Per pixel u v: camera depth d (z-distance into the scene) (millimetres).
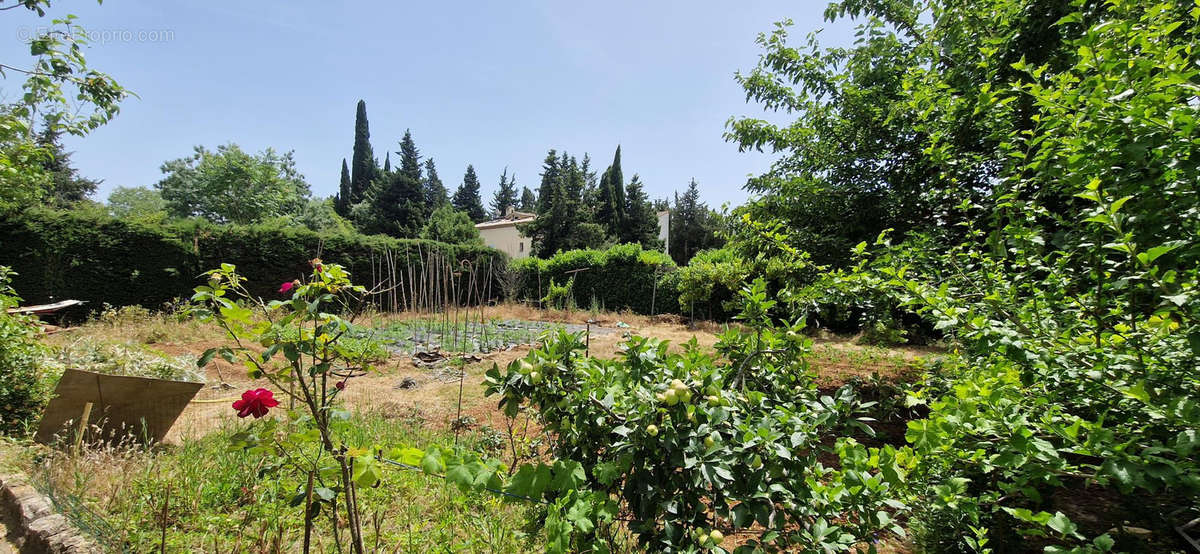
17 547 2365
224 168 27500
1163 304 1548
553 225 30391
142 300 10992
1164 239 1688
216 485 3016
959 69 3943
